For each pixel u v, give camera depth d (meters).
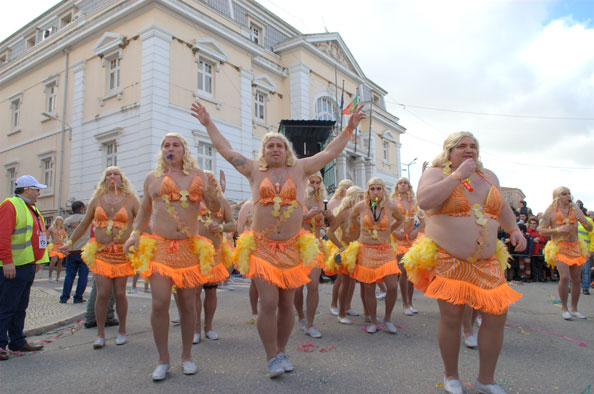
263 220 3.55
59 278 11.85
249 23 21.72
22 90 21.20
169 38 15.48
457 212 2.92
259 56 20.23
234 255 3.62
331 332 5.00
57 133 18.53
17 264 4.14
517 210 12.76
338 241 5.56
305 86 22.23
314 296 4.84
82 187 17.05
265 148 3.62
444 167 3.08
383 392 3.01
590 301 7.52
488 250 2.86
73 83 17.97
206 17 16.69
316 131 16.02
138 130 15.06
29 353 4.17
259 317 3.40
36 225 4.42
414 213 6.98
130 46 15.72
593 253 8.62
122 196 4.83
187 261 3.57
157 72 14.95
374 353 4.05
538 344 4.39
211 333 4.70
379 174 29.33
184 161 3.75
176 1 15.56
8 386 3.21
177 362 3.77
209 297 4.69
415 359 3.84
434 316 5.98
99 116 16.52
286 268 3.51
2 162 21.89
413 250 3.08
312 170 3.67
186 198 3.63
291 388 3.10
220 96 17.50
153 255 3.51
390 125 30.95
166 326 3.42
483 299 2.76
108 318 5.54
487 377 2.88
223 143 3.76
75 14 19.92
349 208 5.69
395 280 4.98
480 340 2.88
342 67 25.16
